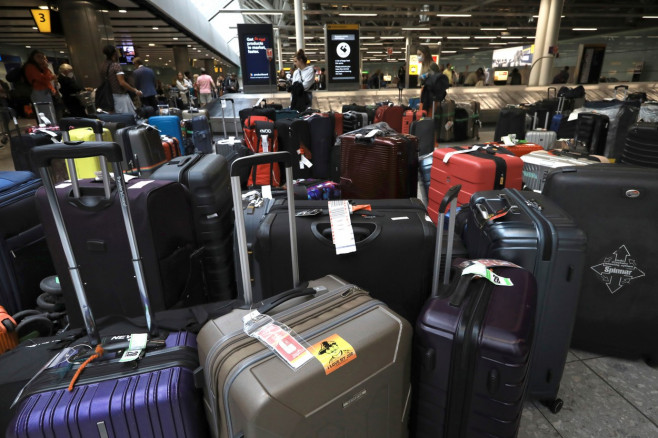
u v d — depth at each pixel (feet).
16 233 7.12
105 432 3.34
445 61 132.98
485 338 3.75
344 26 34.09
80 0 34.14
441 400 4.16
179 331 4.28
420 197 13.00
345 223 5.09
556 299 5.14
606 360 6.52
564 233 4.94
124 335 4.12
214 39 79.41
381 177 10.16
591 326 6.41
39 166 3.50
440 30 98.94
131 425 3.39
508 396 3.82
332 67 35.27
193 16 59.00
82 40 35.04
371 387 3.33
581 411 5.47
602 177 5.82
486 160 8.25
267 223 5.31
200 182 6.71
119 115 14.35
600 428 5.18
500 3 68.69
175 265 6.06
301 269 5.29
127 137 9.06
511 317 3.94
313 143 15.48
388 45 120.37
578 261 4.95
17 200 7.14
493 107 39.11
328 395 3.02
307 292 3.97
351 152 10.61
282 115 19.06
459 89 41.06
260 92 35.68
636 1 64.18
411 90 37.93
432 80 22.85
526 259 5.06
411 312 5.49
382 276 5.27
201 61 126.82
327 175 15.98
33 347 4.30
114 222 5.33
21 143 9.71
